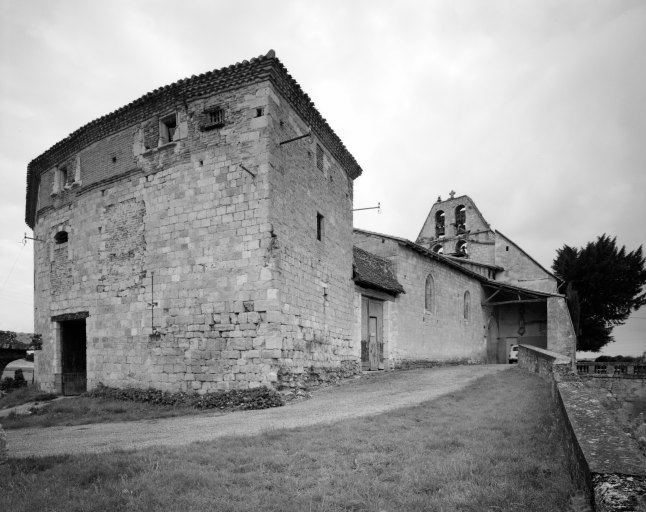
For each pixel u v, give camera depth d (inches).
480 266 1448.1
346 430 307.7
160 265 587.5
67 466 238.4
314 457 246.1
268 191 531.2
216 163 563.5
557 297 1205.1
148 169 616.1
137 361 590.2
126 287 618.5
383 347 878.4
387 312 893.2
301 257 595.5
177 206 583.8
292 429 319.9
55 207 753.6
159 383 565.3
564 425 249.6
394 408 404.8
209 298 547.2
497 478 207.0
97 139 689.0
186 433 349.1
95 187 679.1
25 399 697.0
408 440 278.4
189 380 544.1
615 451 167.8
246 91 556.4
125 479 215.5
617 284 1646.2
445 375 705.0
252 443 279.0
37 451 307.1
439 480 206.4
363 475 215.6
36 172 828.0
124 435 359.9
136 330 597.6
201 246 561.0
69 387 727.1
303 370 572.4
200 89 575.8
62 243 739.4
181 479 212.8
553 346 1184.8
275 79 553.0
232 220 546.6
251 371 511.5
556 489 185.9
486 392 499.8
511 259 1520.7
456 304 1197.1
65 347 732.7
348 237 766.5
